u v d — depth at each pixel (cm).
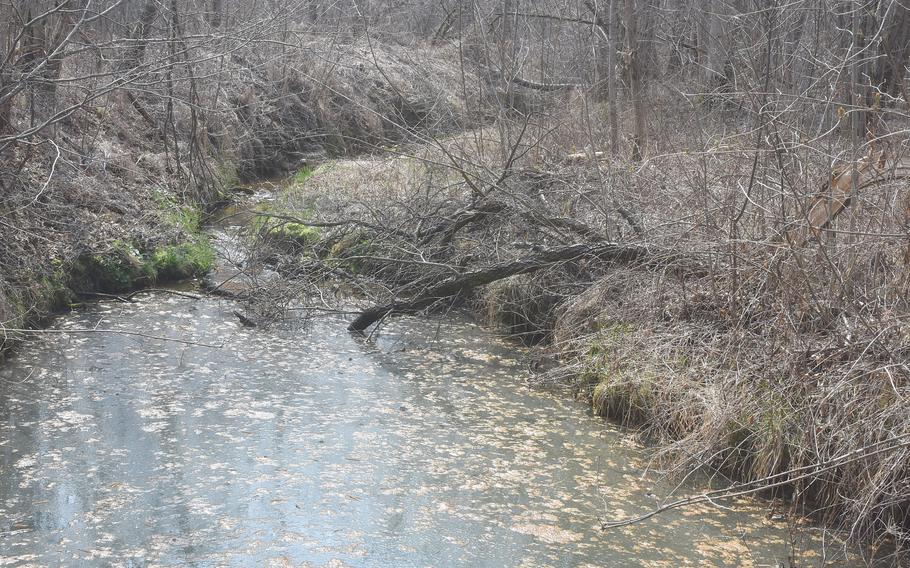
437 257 1155
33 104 1143
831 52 998
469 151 1358
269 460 726
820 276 749
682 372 810
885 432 608
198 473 698
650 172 1095
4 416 790
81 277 1169
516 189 1136
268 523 625
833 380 671
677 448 732
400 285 1186
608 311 962
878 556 596
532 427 820
